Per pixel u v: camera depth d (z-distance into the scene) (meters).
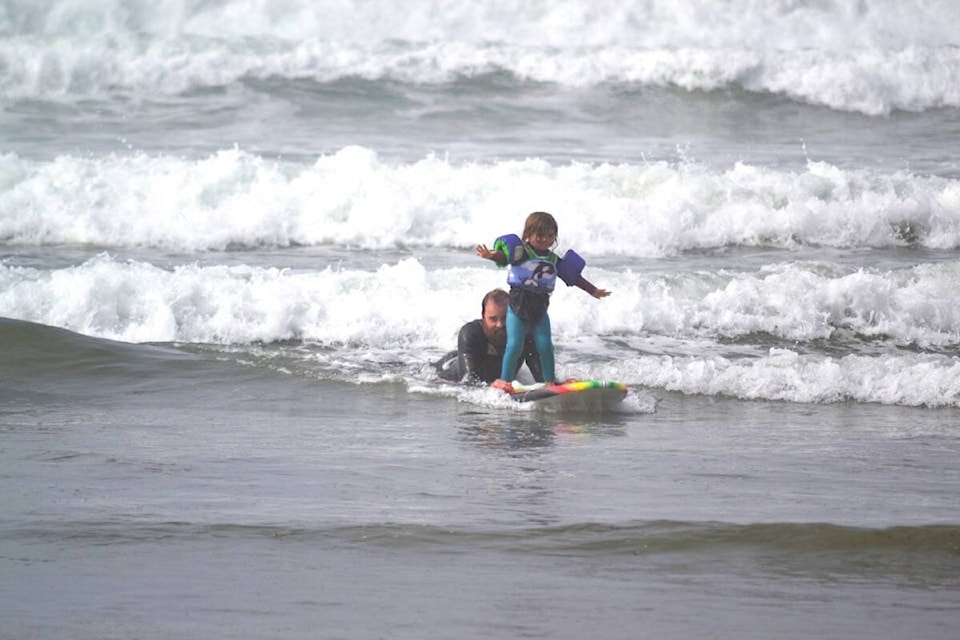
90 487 25.94
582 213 59.72
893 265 55.97
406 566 21.02
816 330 44.62
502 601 19.30
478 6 97.94
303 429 32.44
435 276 47.47
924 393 36.84
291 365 39.69
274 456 29.23
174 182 61.91
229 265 53.75
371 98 89.00
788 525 23.36
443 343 42.56
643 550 22.12
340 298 44.69
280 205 60.00
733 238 60.38
